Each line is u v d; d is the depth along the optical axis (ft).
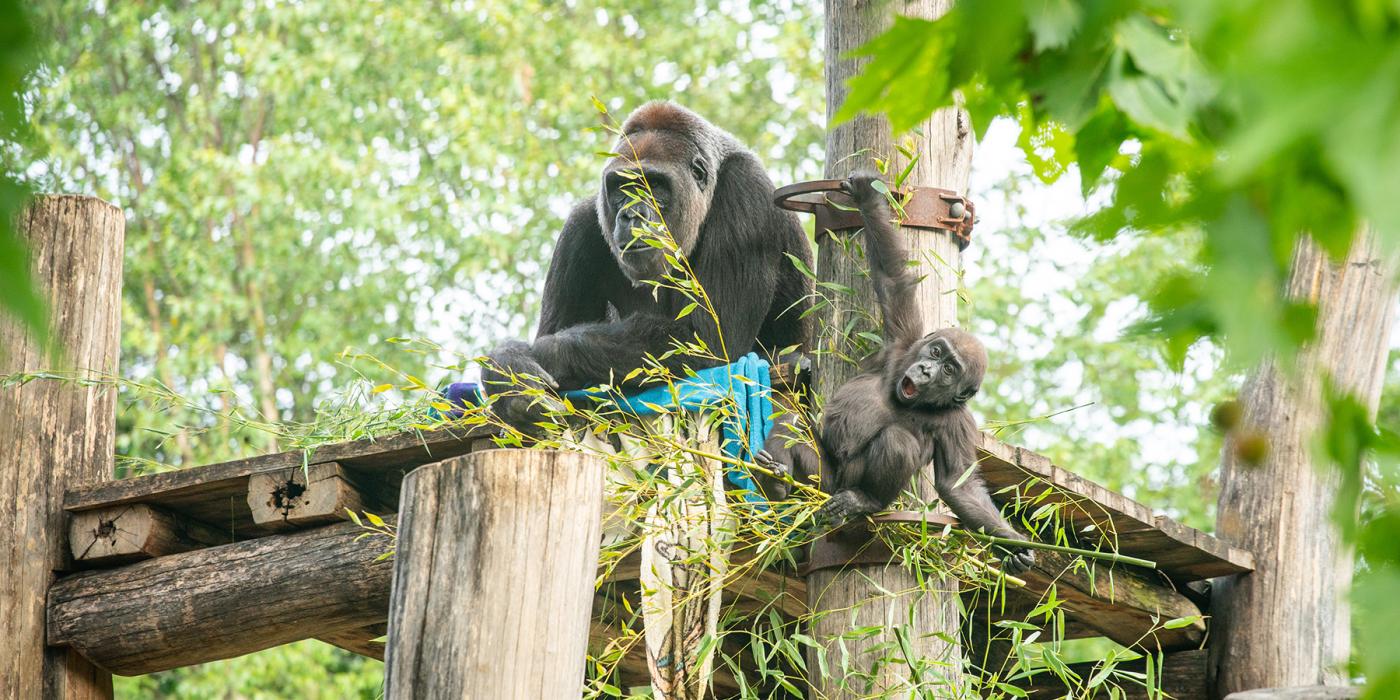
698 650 20.01
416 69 75.05
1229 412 8.86
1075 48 8.50
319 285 76.07
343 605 23.40
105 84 83.61
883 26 23.24
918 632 21.43
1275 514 26.18
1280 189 7.09
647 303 28.60
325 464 23.43
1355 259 25.44
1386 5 5.46
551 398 22.81
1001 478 23.89
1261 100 5.51
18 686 24.41
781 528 21.50
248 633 24.00
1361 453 7.66
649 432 23.00
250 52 71.05
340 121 72.69
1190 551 25.61
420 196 73.36
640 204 26.61
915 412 21.63
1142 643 27.45
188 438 67.87
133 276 77.00
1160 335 7.48
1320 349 25.20
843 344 22.88
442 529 15.21
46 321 5.61
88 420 25.91
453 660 14.80
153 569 24.71
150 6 78.84
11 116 5.95
